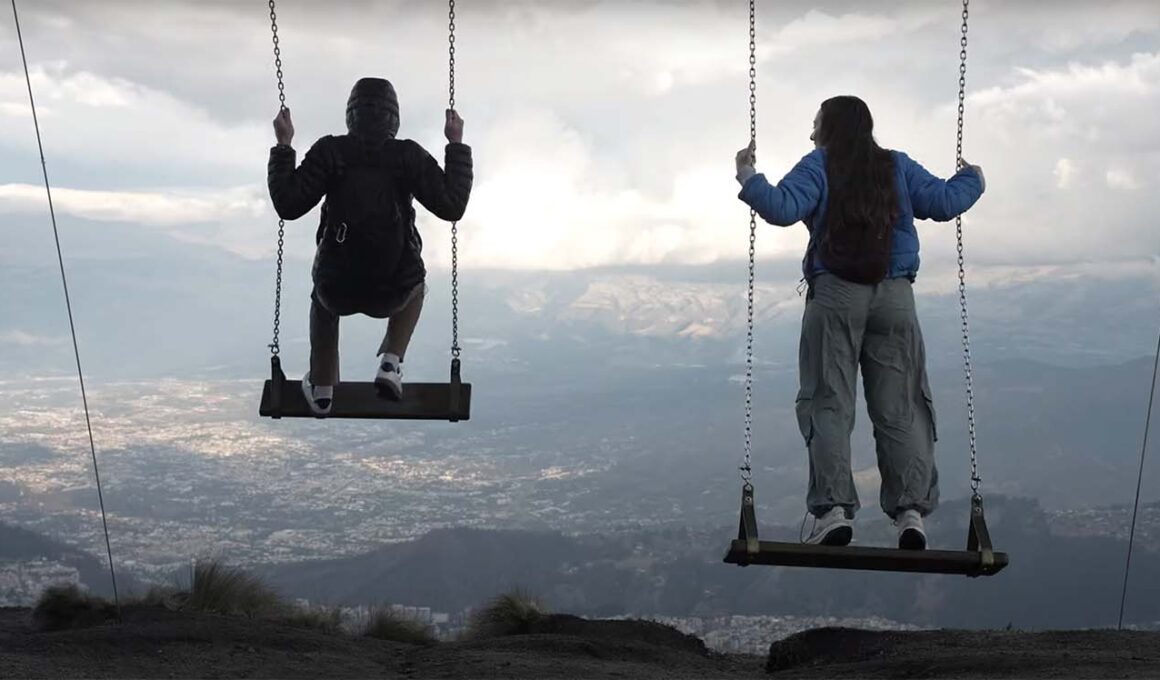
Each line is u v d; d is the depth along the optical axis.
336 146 7.29
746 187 6.15
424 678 7.21
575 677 7.07
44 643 7.27
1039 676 6.29
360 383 7.71
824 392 6.21
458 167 7.38
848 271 6.12
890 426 6.25
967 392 6.29
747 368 6.35
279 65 7.36
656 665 8.48
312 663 7.48
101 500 8.48
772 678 7.62
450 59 7.53
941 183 6.42
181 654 7.32
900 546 6.15
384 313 7.52
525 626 10.55
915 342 6.28
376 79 7.41
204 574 11.32
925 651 8.03
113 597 9.91
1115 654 7.07
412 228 7.43
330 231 7.29
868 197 6.12
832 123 6.27
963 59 6.74
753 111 6.39
